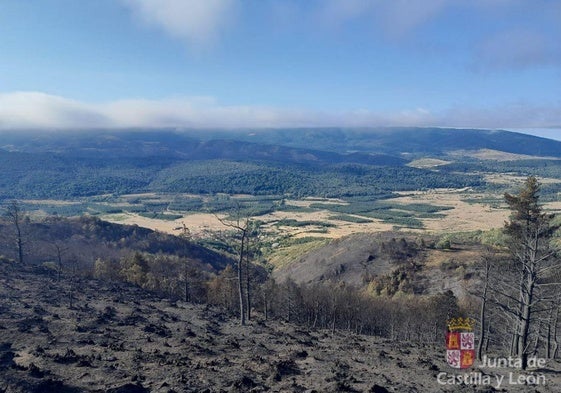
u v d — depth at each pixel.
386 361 28.94
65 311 38.41
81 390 19.03
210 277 82.50
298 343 34.12
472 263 80.75
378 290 85.38
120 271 69.75
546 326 37.12
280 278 116.81
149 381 20.66
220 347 29.78
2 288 45.41
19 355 24.75
